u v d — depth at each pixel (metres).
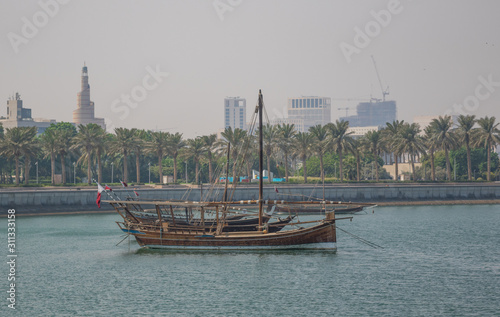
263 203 94.00
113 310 61.00
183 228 92.25
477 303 62.47
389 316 58.41
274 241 90.31
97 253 91.44
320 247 90.31
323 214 160.00
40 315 59.69
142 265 81.69
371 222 136.25
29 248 96.56
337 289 68.00
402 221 138.50
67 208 158.62
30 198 153.88
